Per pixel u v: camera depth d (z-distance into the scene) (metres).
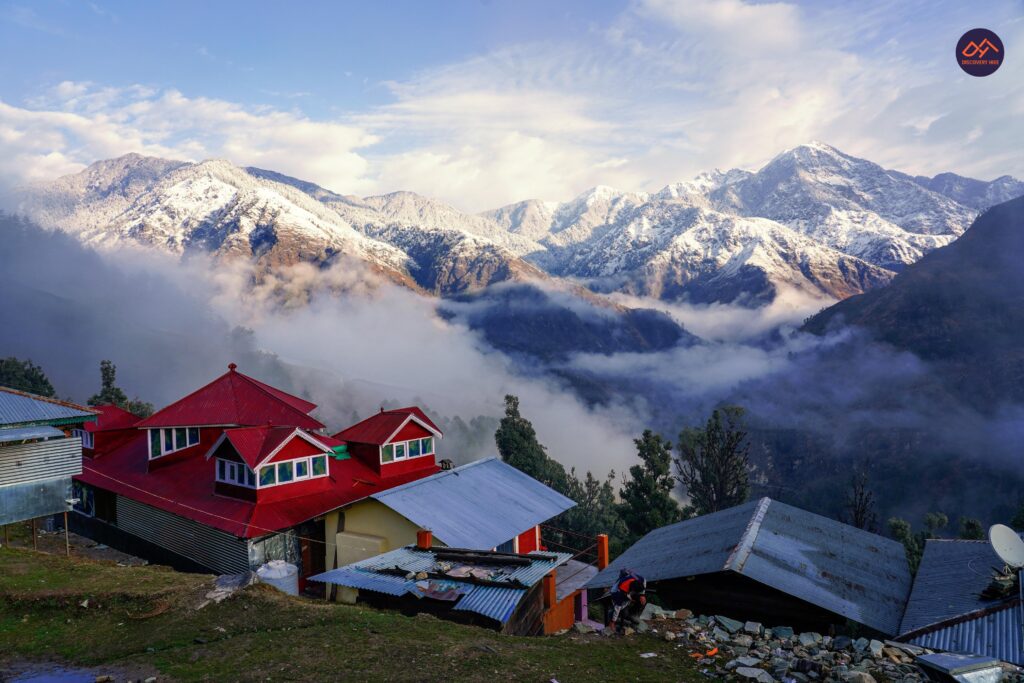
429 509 29.06
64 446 26.91
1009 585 16.34
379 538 29.86
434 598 18.64
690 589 18.94
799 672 12.96
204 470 35.28
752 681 12.61
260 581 18.45
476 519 29.33
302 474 32.75
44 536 34.19
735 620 17.25
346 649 13.84
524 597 19.92
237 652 13.67
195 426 37.06
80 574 19.69
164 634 14.79
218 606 16.53
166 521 32.72
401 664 13.00
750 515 23.45
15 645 14.48
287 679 12.21
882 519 181.25
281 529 29.34
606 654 14.10
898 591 19.55
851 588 18.70
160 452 36.75
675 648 14.69
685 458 60.75
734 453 58.09
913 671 12.96
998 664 12.17
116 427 41.31
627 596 16.02
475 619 17.78
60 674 12.86
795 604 17.50
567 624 25.77
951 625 15.43
